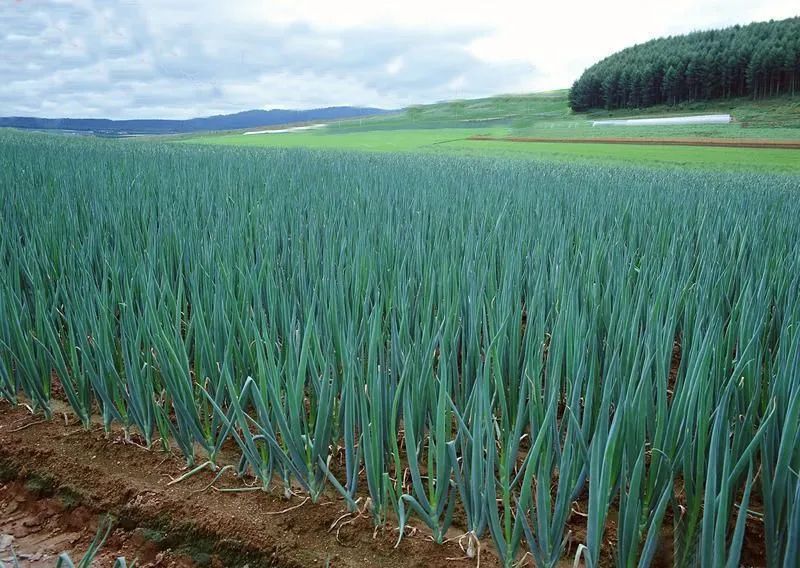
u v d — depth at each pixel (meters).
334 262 5.15
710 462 2.14
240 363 3.70
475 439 2.61
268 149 31.67
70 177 11.00
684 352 3.70
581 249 6.54
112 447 3.70
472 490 2.69
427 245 6.20
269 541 2.93
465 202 10.01
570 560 2.82
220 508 3.15
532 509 2.82
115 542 3.09
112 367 3.68
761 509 3.16
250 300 4.38
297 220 7.26
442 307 4.24
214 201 8.92
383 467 2.99
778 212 8.91
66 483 3.40
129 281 5.01
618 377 3.28
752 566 2.78
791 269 5.24
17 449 3.69
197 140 62.97
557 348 2.91
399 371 3.52
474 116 101.75
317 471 3.13
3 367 4.09
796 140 40.91
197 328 3.74
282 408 3.25
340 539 2.94
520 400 2.73
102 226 6.64
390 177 14.62
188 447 3.43
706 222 7.82
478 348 3.54
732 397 3.14
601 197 10.70
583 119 82.31
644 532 2.73
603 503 2.32
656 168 24.56
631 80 85.06
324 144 51.50
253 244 6.35
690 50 83.06
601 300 4.38
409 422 2.67
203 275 4.77
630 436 2.64
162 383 3.99
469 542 2.79
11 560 2.94
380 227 6.86
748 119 57.38
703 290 4.46
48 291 4.95
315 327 3.56
